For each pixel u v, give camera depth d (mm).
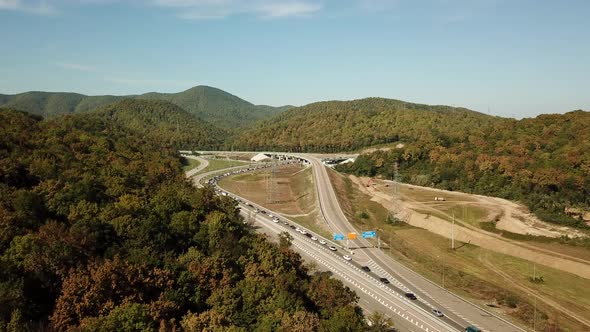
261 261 115500
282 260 118500
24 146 161500
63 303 72375
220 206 169500
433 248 196375
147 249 99500
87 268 83625
